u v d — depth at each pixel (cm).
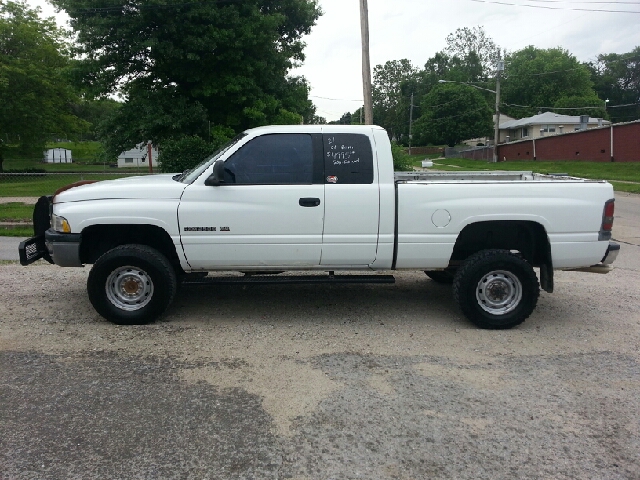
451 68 9219
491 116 7494
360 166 552
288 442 351
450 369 465
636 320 604
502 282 561
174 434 359
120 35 2067
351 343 523
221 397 410
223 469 322
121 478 313
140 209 541
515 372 461
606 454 341
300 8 2498
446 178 698
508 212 552
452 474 319
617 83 8962
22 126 3569
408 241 554
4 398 404
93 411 387
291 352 498
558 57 8050
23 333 536
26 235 1141
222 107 2394
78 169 4253
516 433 364
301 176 550
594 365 477
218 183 538
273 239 549
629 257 974
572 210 555
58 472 317
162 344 513
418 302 663
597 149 4228
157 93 2261
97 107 4781
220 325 569
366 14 1655
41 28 3616
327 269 570
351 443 350
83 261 591
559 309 645
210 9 2081
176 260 586
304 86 2766
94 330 547
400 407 397
